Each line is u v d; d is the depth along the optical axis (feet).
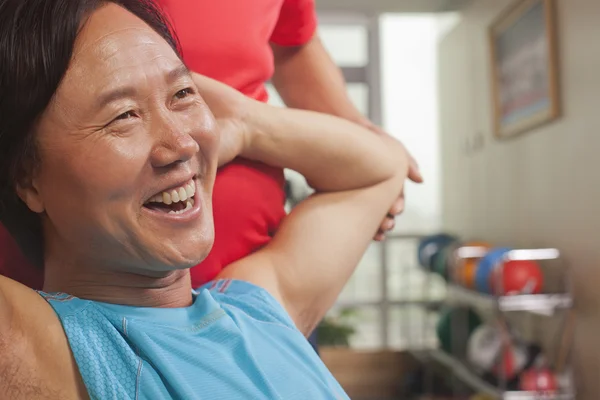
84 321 2.57
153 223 2.60
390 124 21.74
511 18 15.12
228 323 2.83
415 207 21.35
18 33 2.50
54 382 2.45
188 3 3.40
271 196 3.65
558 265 13.19
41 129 2.53
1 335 2.40
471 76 18.45
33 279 3.25
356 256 3.79
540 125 14.02
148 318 2.72
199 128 2.73
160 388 2.56
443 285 20.27
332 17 21.39
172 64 2.70
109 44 2.57
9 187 2.66
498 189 16.78
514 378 12.60
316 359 3.08
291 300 3.59
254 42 3.56
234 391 2.67
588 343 12.29
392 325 20.65
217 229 3.49
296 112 3.64
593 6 11.69
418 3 20.57
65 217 2.60
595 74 11.78
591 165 12.08
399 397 17.22
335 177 3.76
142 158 2.54
